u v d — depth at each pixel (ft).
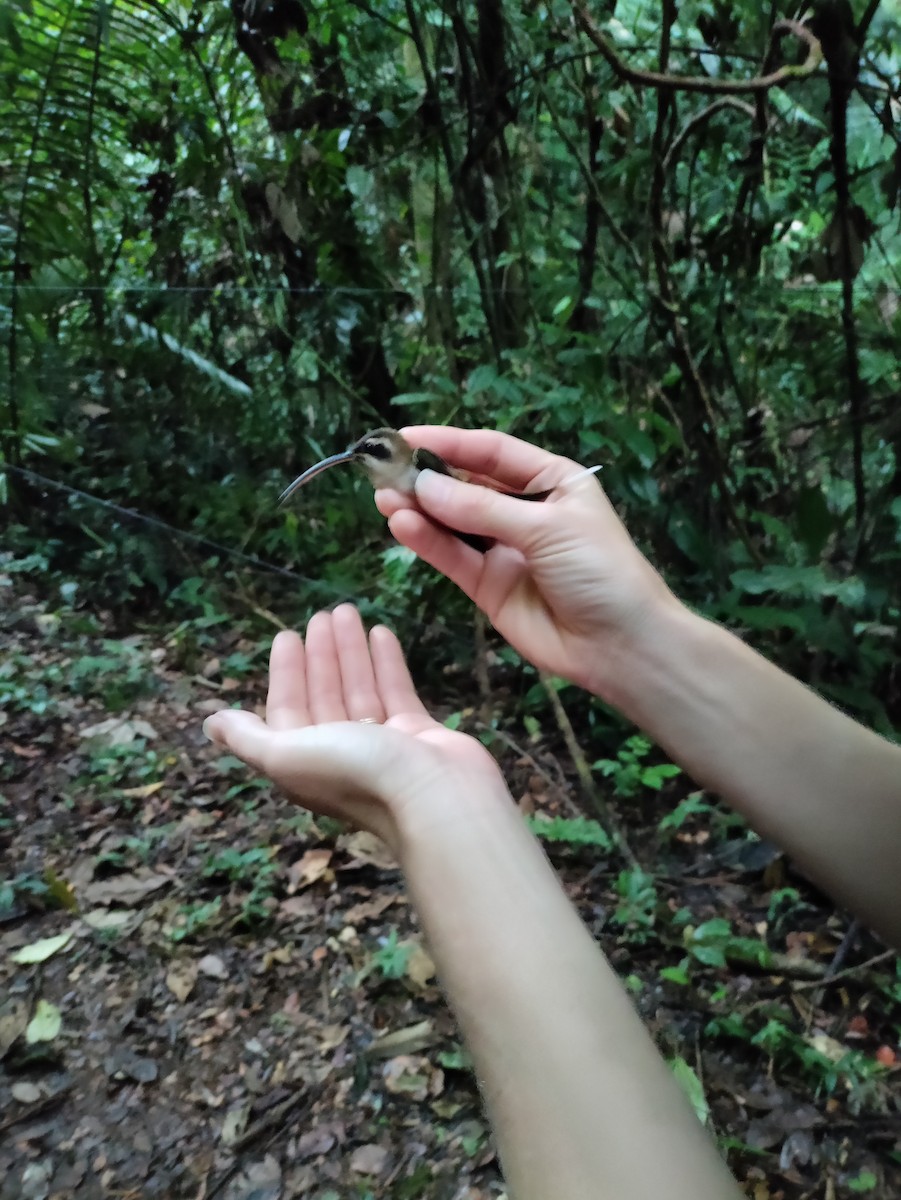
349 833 2.32
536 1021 0.74
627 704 1.27
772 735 1.13
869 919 1.06
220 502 3.11
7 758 2.46
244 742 1.12
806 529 2.68
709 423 2.66
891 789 1.06
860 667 2.54
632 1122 0.68
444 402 2.74
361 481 3.14
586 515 1.27
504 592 1.42
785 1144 1.67
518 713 2.89
